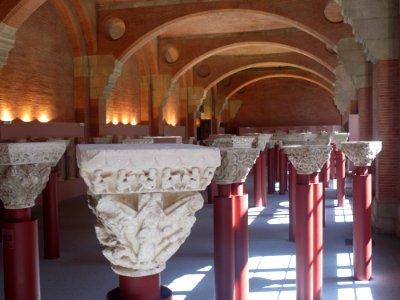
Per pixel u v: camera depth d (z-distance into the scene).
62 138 15.07
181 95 27.56
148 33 17.41
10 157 4.38
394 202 9.78
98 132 17.56
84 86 17.19
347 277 6.92
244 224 5.19
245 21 19.92
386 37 9.87
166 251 2.67
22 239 4.36
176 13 17.28
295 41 21.20
